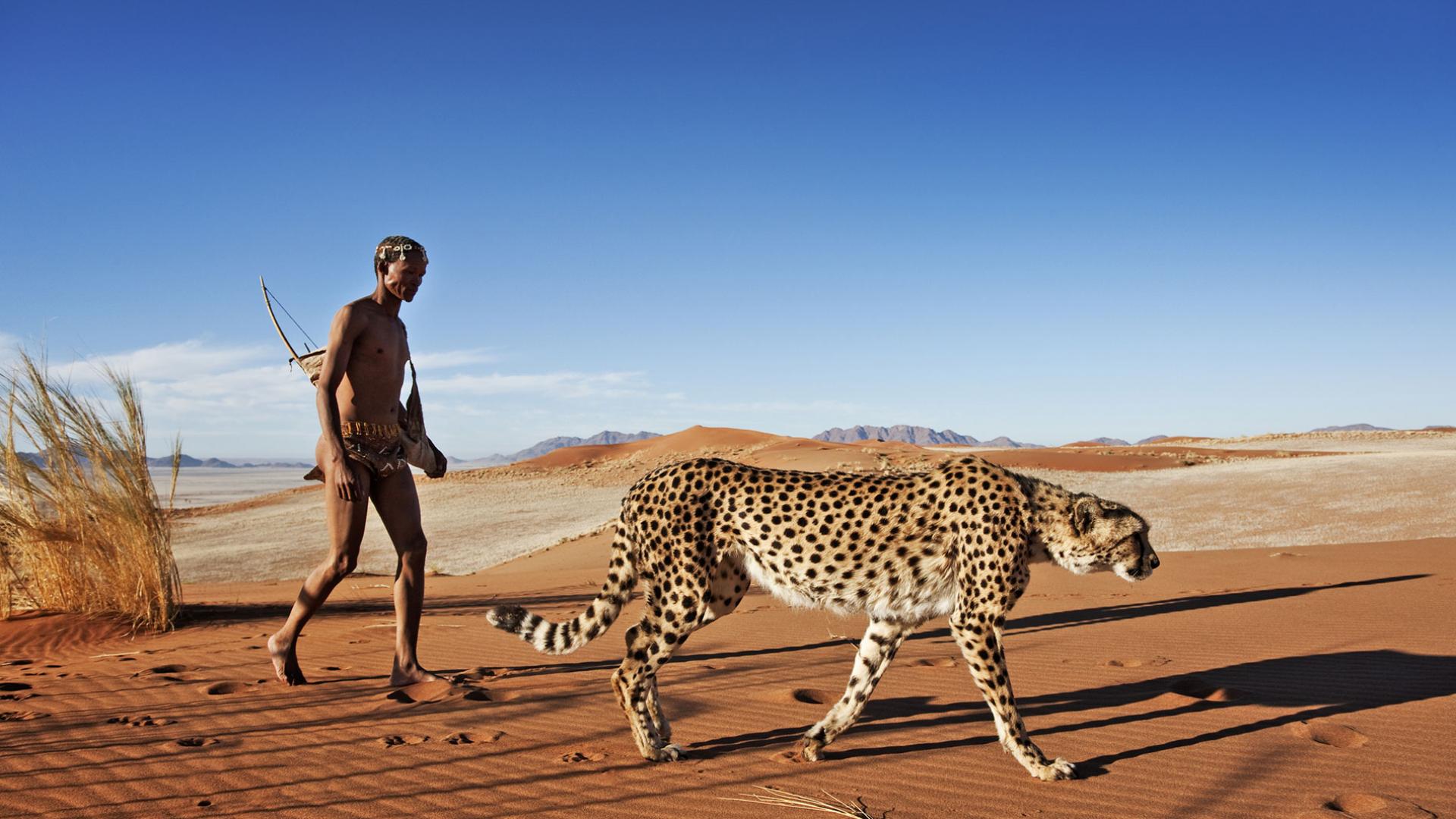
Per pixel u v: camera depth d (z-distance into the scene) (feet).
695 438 219.61
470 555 84.07
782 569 16.05
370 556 85.40
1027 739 14.76
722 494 16.10
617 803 13.05
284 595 43.04
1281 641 24.31
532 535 95.86
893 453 139.13
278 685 21.02
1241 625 26.91
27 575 31.32
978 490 15.51
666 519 16.03
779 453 141.90
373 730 16.85
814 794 13.47
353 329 20.63
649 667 15.76
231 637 28.07
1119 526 15.76
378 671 22.66
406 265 21.24
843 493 15.78
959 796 13.41
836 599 16.02
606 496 139.54
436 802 13.06
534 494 150.51
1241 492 87.10
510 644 26.48
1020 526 15.49
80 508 30.40
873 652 15.92
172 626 29.91
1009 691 15.08
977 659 15.19
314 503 158.40
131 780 13.91
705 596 16.16
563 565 64.90
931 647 25.22
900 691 19.99
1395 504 72.95
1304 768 14.39
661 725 16.56
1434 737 15.79
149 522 30.48
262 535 108.88
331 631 28.94
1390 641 23.63
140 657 24.86
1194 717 17.54
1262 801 13.03
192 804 12.88
